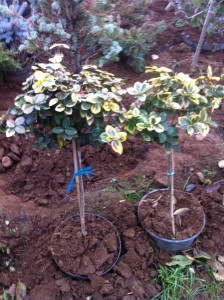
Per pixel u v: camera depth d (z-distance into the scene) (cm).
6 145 318
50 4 306
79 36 326
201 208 255
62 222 254
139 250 245
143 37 389
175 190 267
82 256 238
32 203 286
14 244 257
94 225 251
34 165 310
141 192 281
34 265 247
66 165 310
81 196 227
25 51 375
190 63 411
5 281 239
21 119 189
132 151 320
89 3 312
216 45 425
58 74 196
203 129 186
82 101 185
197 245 254
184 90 193
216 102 203
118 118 197
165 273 235
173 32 461
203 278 240
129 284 233
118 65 407
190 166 299
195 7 429
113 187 287
